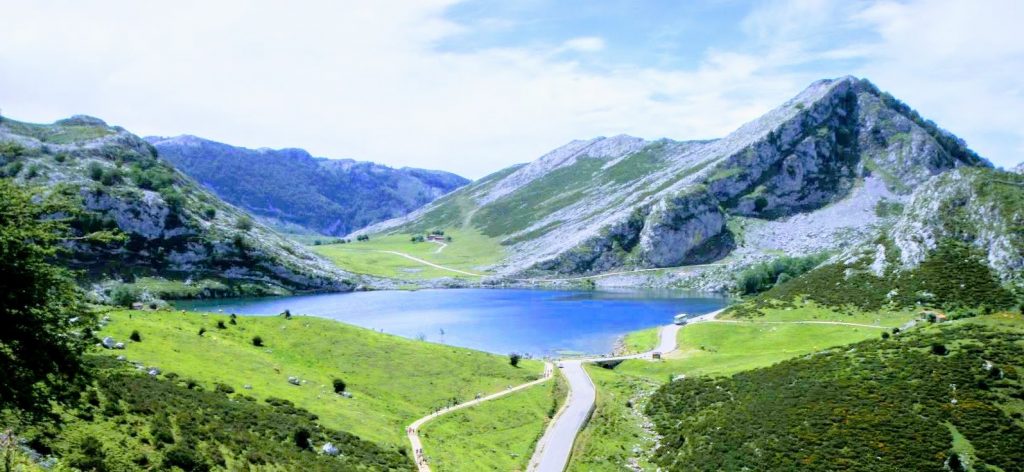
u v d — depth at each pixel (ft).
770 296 531.50
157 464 124.57
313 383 276.00
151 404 155.63
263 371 265.75
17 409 103.19
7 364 90.84
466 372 346.74
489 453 240.32
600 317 641.40
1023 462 190.90
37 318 92.94
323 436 195.31
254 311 653.71
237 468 138.62
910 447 204.85
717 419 260.83
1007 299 394.52
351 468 170.81
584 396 323.98
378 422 242.58
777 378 286.66
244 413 186.39
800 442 221.25
